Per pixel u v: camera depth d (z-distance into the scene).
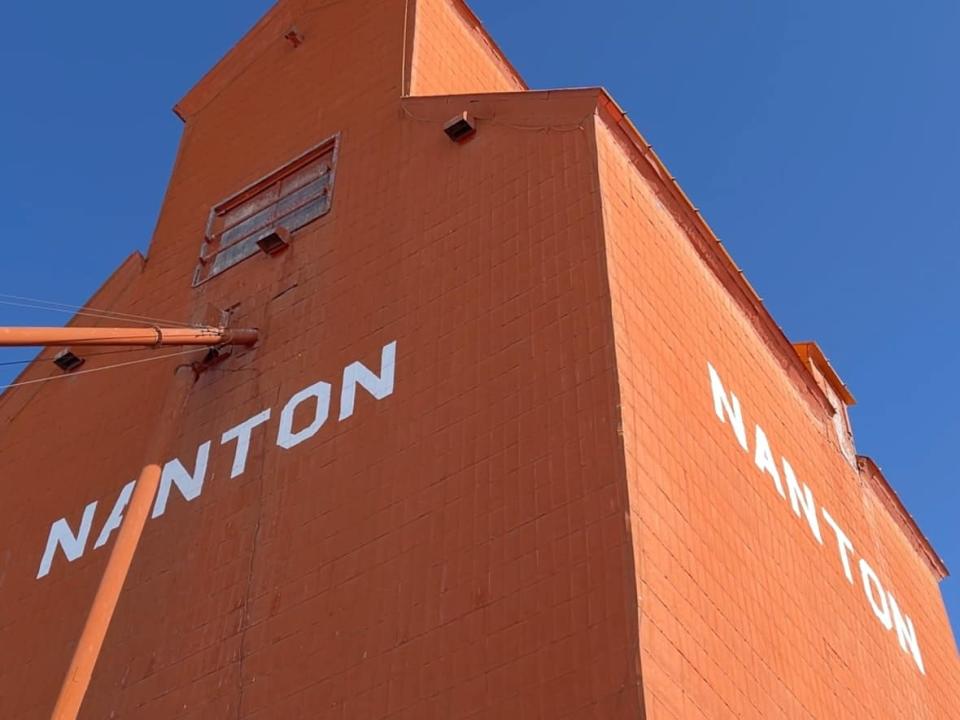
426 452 22.77
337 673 20.62
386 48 34.31
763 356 30.12
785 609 23.83
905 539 35.66
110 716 23.38
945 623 35.41
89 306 35.62
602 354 21.77
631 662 17.52
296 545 23.42
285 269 30.25
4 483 31.94
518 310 23.77
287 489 24.69
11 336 24.69
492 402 22.53
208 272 32.62
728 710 19.34
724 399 25.94
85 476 29.83
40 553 28.78
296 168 33.22
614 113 26.81
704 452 23.39
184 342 27.95
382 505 22.61
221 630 23.17
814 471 30.23
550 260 24.16
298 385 26.73
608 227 24.12
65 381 33.59
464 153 28.44
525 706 17.98
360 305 27.25
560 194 25.33
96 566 27.09
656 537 19.66
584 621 18.34
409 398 24.11
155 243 35.56
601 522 19.39
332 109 34.03
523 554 19.83
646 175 27.22
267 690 21.39
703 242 28.70
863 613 28.53
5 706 25.58
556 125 26.83
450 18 36.28
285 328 28.59
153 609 24.78
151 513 26.89
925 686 30.53
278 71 37.69
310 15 38.16
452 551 20.81
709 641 19.86
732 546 22.64
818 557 27.30
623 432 20.44
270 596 22.97
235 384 28.22
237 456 26.44
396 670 19.86
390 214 28.84
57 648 25.92
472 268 25.53
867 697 25.88
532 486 20.66
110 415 30.97
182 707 22.42
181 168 37.78
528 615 18.98
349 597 21.64
